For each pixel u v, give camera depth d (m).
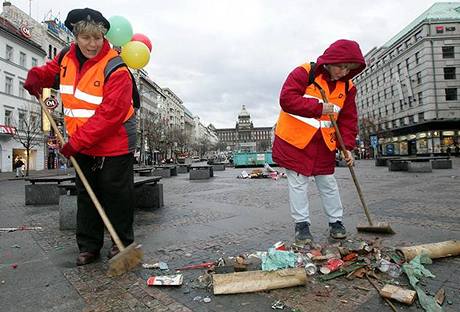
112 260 2.53
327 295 2.39
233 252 3.49
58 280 2.86
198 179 16.12
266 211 6.00
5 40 34.91
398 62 54.47
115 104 3.07
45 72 3.49
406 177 13.14
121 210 3.39
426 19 47.50
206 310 2.23
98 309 2.31
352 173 3.96
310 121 3.66
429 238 3.77
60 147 3.28
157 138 54.56
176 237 4.25
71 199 5.04
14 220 6.05
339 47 3.46
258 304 2.29
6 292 2.63
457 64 46.97
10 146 35.47
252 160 32.06
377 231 4.05
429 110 47.09
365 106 68.06
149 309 2.29
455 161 30.41
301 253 3.16
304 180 3.73
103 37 3.21
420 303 2.20
